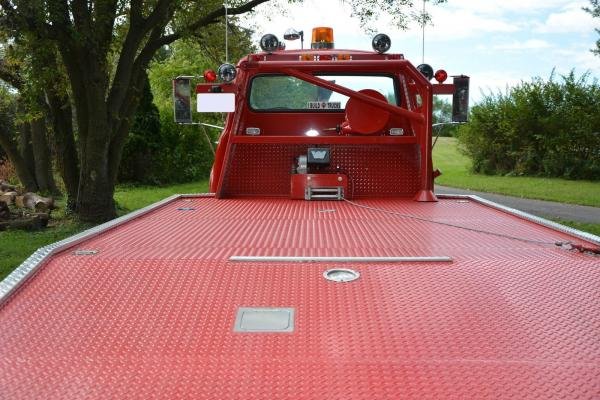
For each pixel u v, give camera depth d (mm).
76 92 11477
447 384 1738
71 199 12922
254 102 5762
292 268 2494
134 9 11352
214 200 5035
